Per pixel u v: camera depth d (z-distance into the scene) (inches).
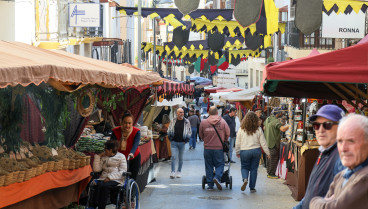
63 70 355.6
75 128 505.0
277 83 462.0
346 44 1098.1
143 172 621.3
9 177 346.6
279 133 706.2
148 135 690.8
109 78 425.7
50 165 405.4
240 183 676.7
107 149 434.3
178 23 896.3
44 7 800.3
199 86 2461.9
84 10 771.4
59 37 861.8
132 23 1964.8
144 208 518.9
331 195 189.3
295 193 562.9
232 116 917.2
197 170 815.1
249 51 1385.3
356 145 173.9
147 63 2481.5
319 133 229.6
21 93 404.5
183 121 733.3
